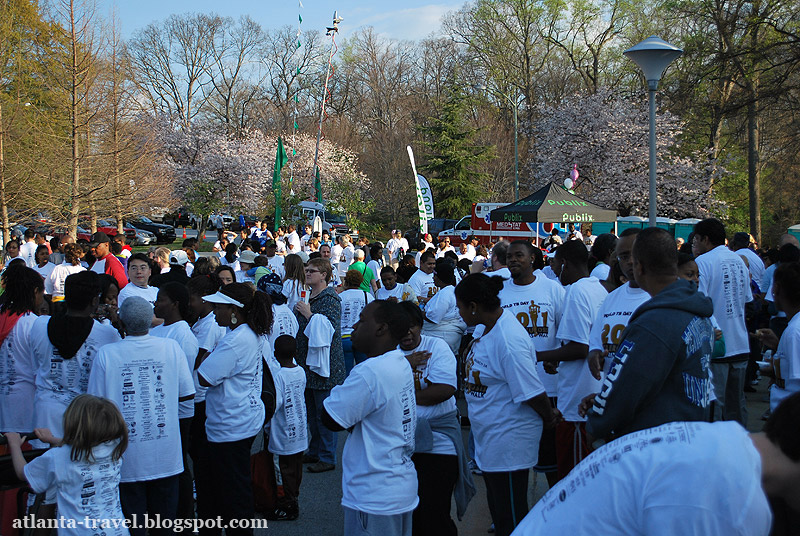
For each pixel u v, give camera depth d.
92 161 20.67
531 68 46.16
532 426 3.75
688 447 1.53
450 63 52.69
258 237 19.91
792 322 3.96
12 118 19.36
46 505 3.52
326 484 5.87
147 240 34.81
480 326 4.10
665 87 33.31
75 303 4.26
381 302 3.43
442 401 3.90
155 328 5.04
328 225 33.12
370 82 54.25
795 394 1.59
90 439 3.34
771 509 1.62
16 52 20.36
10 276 4.65
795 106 19.77
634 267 3.14
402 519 3.41
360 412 3.26
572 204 13.53
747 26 19.75
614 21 41.62
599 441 2.96
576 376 4.33
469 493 3.95
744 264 5.41
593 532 1.56
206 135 40.31
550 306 4.70
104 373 3.83
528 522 1.71
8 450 4.29
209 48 54.19
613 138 33.00
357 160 49.12
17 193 19.34
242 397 4.38
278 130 52.91
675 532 1.47
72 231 19.81
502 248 6.21
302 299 7.39
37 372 4.29
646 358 2.75
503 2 44.12
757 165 28.27
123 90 21.80
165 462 3.95
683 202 32.66
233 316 4.45
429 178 39.41
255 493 4.99
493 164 41.34
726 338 5.30
